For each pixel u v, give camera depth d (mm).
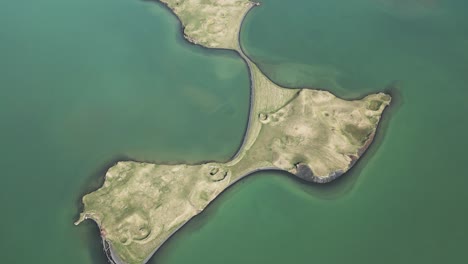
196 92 100812
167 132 92438
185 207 77562
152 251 72688
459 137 86250
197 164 84812
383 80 99062
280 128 88938
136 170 83938
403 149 84625
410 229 72562
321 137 86250
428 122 89375
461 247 69812
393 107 92812
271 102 95438
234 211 77250
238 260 70688
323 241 72000
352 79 100000
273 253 71125
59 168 87312
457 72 99750
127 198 79188
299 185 80000
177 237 74438
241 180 81562
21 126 96062
